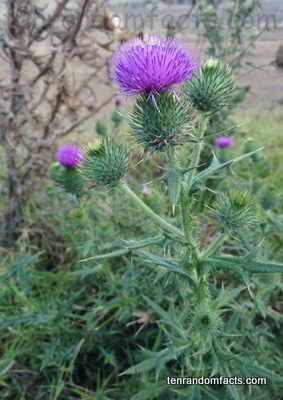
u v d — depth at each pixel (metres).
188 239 0.13
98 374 0.20
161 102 0.13
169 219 0.21
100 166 0.14
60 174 0.22
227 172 0.28
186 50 0.13
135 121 0.14
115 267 0.25
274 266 0.12
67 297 0.24
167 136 0.13
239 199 0.13
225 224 0.13
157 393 0.17
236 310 0.19
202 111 0.14
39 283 0.25
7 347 0.22
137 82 0.13
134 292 0.21
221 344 0.14
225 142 0.30
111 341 0.22
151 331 0.21
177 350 0.15
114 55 0.14
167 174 0.12
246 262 0.12
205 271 0.13
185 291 0.18
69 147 0.21
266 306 0.21
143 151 0.14
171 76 0.13
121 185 0.14
